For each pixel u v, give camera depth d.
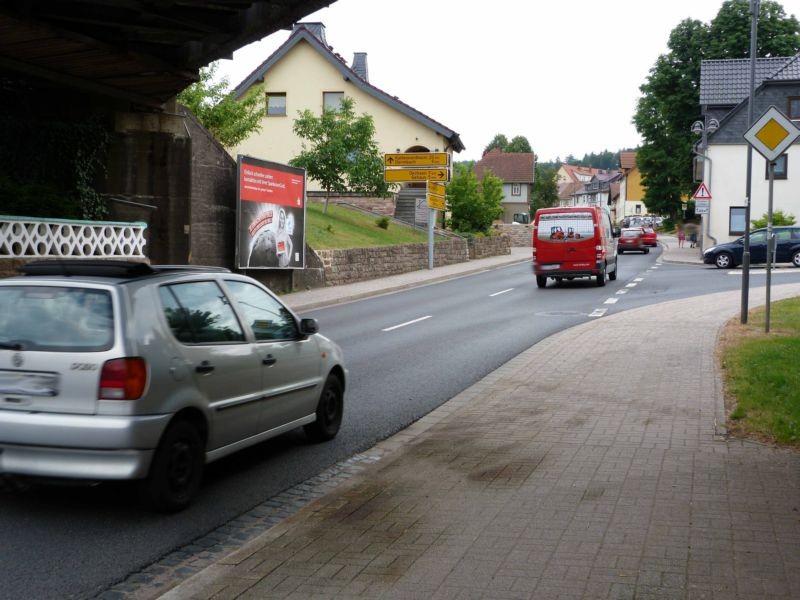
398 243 35.19
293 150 47.12
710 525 5.11
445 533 5.11
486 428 7.98
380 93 46.22
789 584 4.22
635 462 6.60
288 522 5.36
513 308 20.36
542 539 4.95
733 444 7.08
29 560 4.94
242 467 7.11
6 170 19.05
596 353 12.27
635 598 4.10
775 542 4.80
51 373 5.55
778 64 53.28
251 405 6.64
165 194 21.02
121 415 5.46
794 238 34.38
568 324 16.75
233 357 6.43
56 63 16.33
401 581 4.39
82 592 4.49
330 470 7.02
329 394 8.04
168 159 21.00
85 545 5.20
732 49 59.91
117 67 16.62
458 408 8.99
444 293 25.81
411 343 14.62
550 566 4.53
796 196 47.12
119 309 5.64
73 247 16.45
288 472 6.95
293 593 4.27
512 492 5.91
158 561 4.96
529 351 12.81
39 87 19.69
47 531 5.45
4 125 19.09
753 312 16.23
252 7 13.54
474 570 4.51
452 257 40.91
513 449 7.14
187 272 6.43
